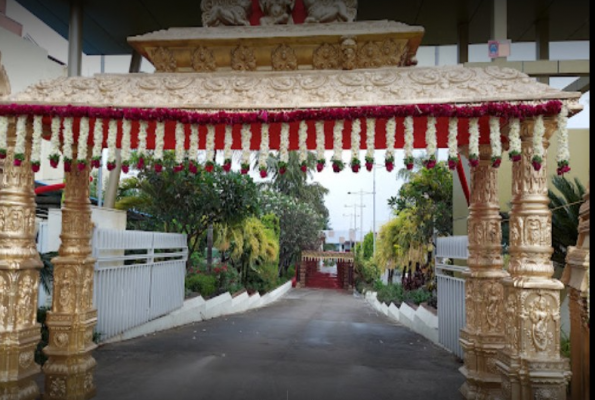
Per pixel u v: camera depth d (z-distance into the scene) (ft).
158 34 13.80
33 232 13.50
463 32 30.22
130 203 34.27
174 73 13.48
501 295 15.16
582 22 30.07
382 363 20.07
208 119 11.77
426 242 40.57
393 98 12.05
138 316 25.68
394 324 35.42
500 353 12.89
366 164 11.62
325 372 18.16
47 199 33.50
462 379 17.47
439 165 37.73
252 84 12.69
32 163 12.32
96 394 14.88
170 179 33.88
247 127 12.01
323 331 29.48
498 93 11.80
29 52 25.64
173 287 30.63
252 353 21.54
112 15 27.89
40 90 13.07
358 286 87.20
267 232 60.39
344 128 13.38
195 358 20.20
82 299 14.79
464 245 20.79
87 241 15.38
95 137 12.21
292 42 13.33
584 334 12.53
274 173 91.45
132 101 12.43
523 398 11.75
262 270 59.36
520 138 12.35
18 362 12.55
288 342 24.79
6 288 12.59
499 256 15.49
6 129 12.47
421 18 29.37
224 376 17.22
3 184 12.98
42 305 22.45
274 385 16.14
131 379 16.61
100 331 22.15
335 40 13.19
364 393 15.49
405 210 46.52
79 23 26.21
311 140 14.69
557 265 20.84
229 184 37.52
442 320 24.08
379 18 28.96
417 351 23.08
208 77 13.12
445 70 12.55
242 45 13.53
